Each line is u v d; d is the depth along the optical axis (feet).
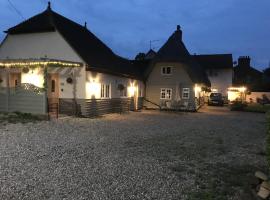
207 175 25.00
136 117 72.84
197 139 43.14
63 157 28.99
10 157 28.07
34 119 54.29
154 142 39.17
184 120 70.64
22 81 69.15
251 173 25.94
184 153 33.09
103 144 36.27
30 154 29.58
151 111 97.09
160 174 24.82
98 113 71.51
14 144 33.78
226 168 27.48
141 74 112.06
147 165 27.40
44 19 71.05
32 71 68.08
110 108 78.84
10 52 72.43
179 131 50.80
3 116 55.47
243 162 30.19
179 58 105.29
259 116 90.89
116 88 82.89
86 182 22.04
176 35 113.39
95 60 71.77
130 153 31.94
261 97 159.33
